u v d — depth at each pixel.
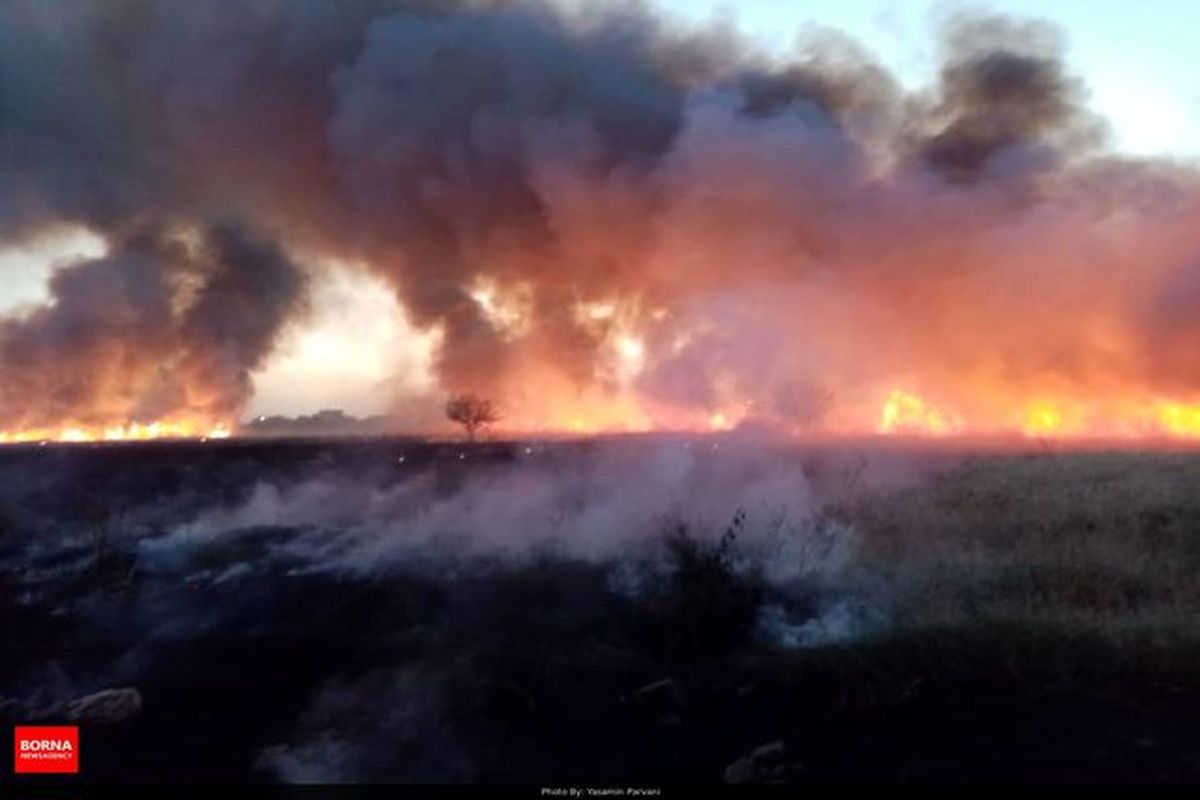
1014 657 7.34
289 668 8.22
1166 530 11.82
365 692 7.51
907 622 8.36
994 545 11.45
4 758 6.34
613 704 7.12
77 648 9.10
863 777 5.65
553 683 7.50
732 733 6.46
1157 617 8.23
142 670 8.37
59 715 7.16
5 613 10.65
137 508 17.39
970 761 5.82
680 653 8.17
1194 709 6.50
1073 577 9.62
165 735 6.77
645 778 5.81
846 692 6.96
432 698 7.30
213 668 8.31
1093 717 6.43
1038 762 5.77
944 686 7.01
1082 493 14.52
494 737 6.56
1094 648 7.49
